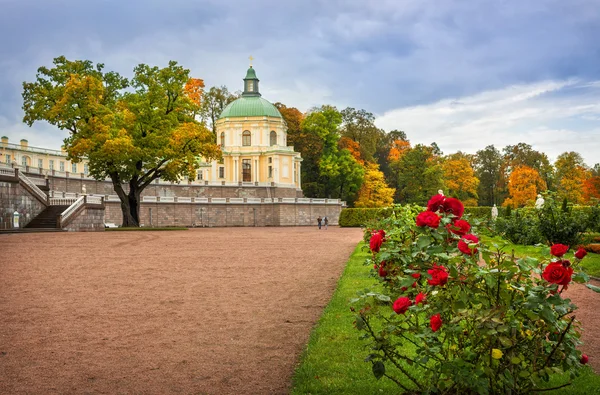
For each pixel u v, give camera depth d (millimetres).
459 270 5723
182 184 88000
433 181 95875
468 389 5457
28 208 47938
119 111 56469
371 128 112938
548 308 5027
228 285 15969
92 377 7684
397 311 5566
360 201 99312
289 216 88375
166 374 7781
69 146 54062
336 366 7648
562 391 6453
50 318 11531
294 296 14062
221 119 104000
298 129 109562
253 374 7742
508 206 39062
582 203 80375
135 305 12922
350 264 20234
